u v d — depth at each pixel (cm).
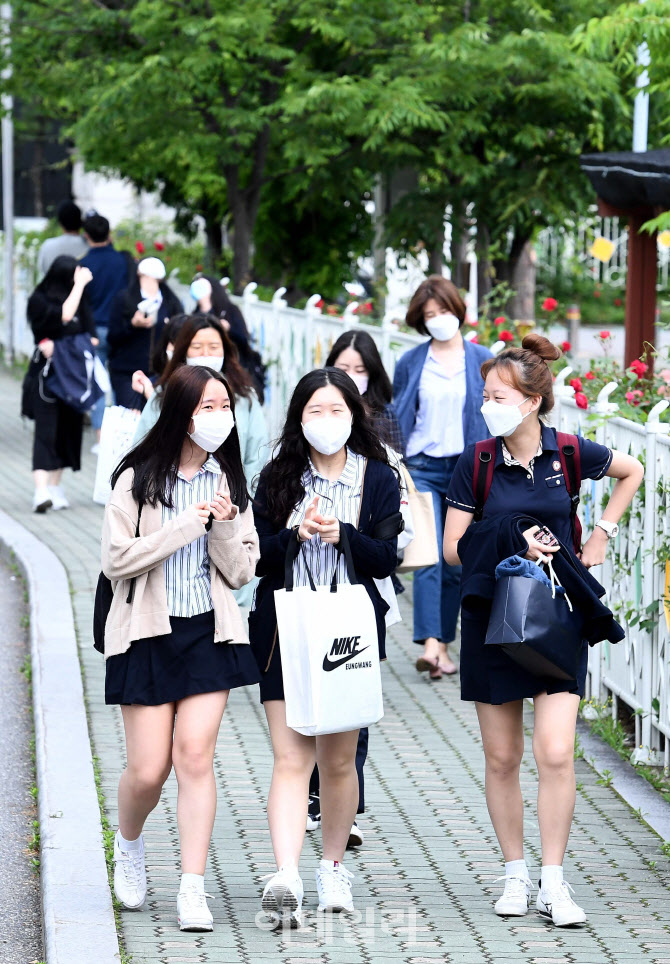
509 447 1191
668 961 1083
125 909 1166
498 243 4012
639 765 1570
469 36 3450
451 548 1203
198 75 3547
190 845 1122
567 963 1075
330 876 1181
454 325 1839
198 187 4444
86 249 3531
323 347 2820
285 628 1112
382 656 1175
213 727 1121
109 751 1577
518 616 1120
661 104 3484
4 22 3922
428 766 1576
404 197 3903
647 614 1541
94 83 3819
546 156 3891
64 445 2931
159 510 1124
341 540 1134
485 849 1336
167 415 1122
